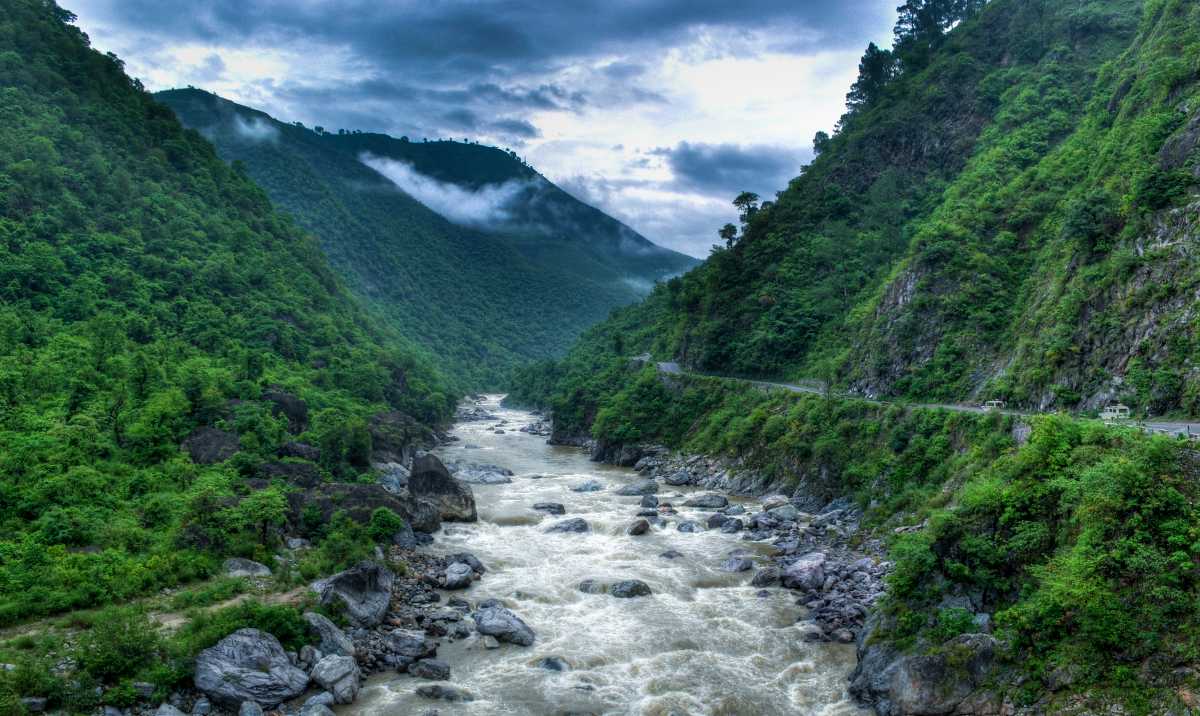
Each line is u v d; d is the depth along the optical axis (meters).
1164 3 98.25
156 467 58.22
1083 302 63.03
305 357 115.12
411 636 39.28
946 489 56.47
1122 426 38.03
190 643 33.38
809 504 73.31
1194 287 53.25
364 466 76.44
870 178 135.50
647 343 181.75
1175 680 26.50
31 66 131.75
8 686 28.03
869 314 95.44
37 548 41.34
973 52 141.00
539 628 42.47
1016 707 29.20
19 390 63.53
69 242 100.81
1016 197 91.69
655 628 42.50
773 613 44.88
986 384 72.50
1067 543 33.78
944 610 34.91
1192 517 30.52
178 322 101.25
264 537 49.31
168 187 135.38
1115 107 88.00
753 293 125.19
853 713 33.19
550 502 73.12
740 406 100.12
